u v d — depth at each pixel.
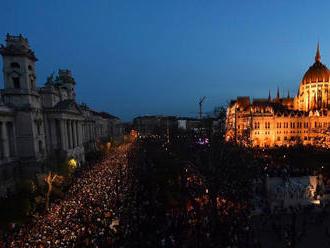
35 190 40.41
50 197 39.19
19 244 23.64
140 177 48.78
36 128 56.31
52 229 26.58
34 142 54.12
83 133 94.25
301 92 138.12
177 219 29.28
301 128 119.31
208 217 29.66
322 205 36.09
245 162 45.78
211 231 26.36
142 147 101.56
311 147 84.56
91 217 29.14
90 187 41.78
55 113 63.06
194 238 25.03
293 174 44.38
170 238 23.92
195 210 32.06
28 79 53.59
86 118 97.12
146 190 40.94
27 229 27.48
